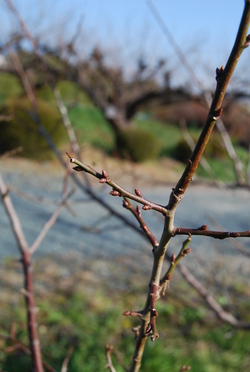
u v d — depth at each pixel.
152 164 17.12
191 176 0.86
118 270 6.79
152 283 1.00
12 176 12.40
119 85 18.00
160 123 26.27
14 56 2.31
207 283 6.02
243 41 0.74
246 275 6.59
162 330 4.87
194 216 11.19
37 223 9.08
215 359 4.42
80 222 9.38
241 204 13.04
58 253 7.38
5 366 3.98
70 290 5.87
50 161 13.72
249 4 0.71
